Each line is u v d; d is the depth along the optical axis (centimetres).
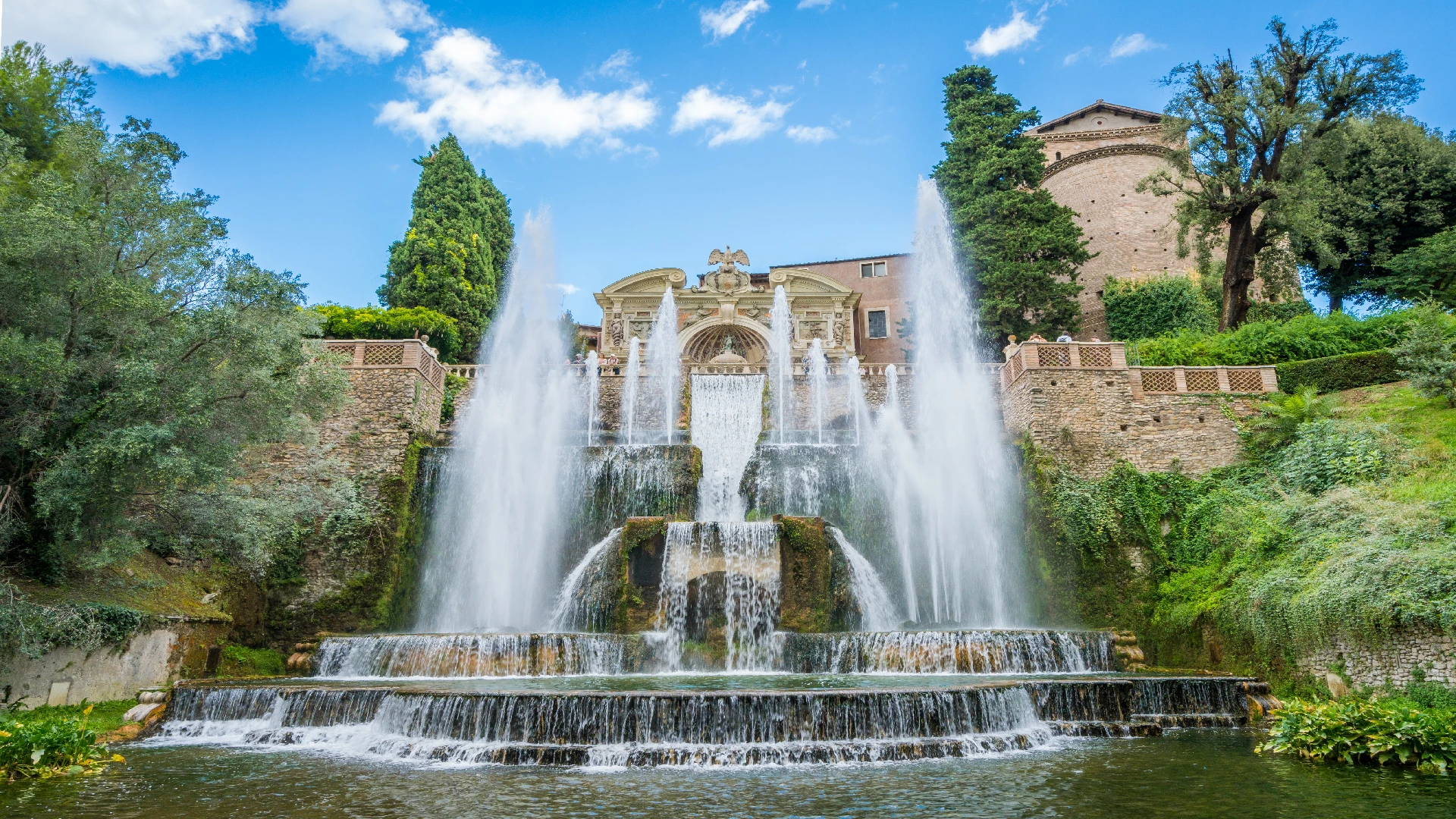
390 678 1440
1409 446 1717
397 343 2203
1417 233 3425
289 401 1577
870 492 2212
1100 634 1530
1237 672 1538
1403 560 1262
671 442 2662
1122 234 4238
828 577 1842
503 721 1038
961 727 1074
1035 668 1476
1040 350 2238
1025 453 2158
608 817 745
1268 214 2983
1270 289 3088
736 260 4188
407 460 2092
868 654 1512
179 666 1513
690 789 852
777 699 1033
